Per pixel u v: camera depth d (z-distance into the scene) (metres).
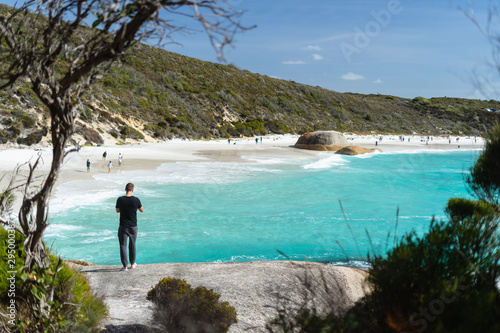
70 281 3.33
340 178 31.44
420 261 2.22
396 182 29.62
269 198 22.20
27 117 40.34
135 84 72.62
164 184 25.48
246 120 87.75
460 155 56.75
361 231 15.12
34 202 2.55
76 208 17.62
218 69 107.12
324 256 12.10
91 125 51.12
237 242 13.73
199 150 53.03
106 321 3.96
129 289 5.77
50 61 2.11
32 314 2.86
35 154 34.34
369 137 95.38
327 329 2.14
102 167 31.83
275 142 74.31
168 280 4.12
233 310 3.88
